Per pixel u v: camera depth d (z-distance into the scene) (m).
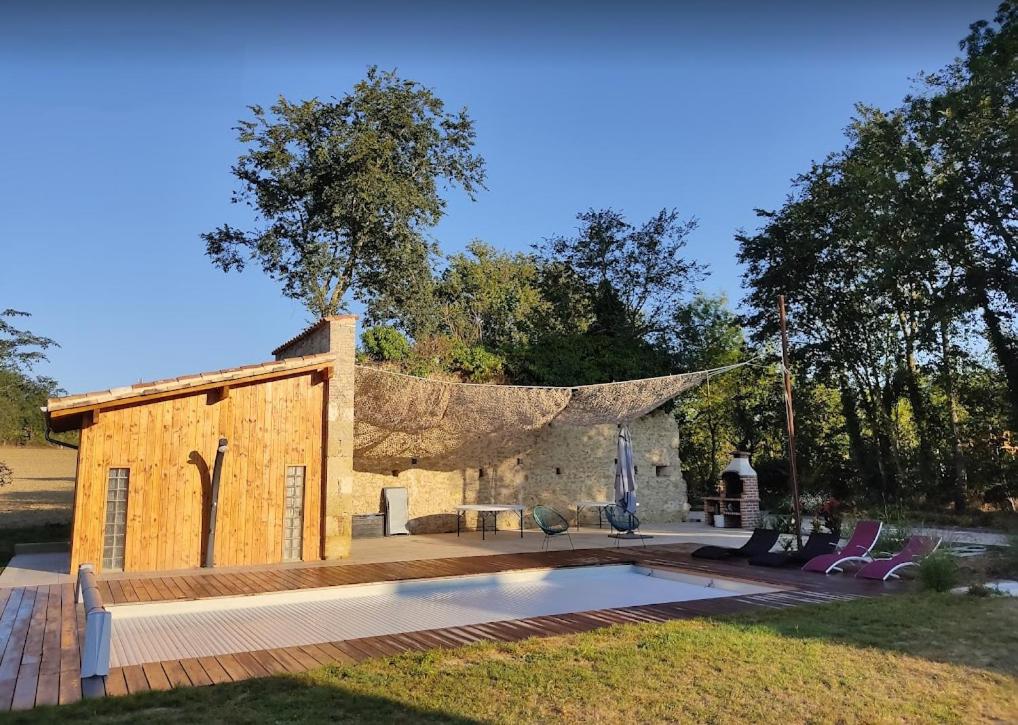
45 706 4.10
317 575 9.35
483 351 18.59
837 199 22.97
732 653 5.36
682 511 20.81
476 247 39.94
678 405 30.42
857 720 4.01
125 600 7.56
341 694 4.37
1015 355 20.00
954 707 4.21
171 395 9.92
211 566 9.99
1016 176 18.12
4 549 12.10
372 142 21.83
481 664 5.11
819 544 10.71
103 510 9.54
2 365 22.11
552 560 11.03
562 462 18.84
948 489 22.58
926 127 20.41
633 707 4.21
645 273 26.50
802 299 25.25
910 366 23.11
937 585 8.12
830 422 27.22
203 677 4.75
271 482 10.70
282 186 22.70
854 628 6.17
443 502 16.94
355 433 13.48
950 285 19.88
